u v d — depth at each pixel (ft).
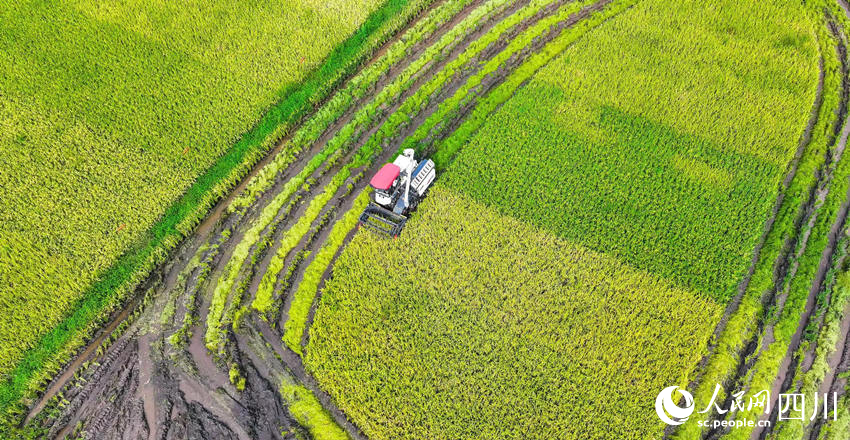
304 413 77.77
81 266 91.56
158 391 79.87
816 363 80.59
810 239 94.27
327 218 99.14
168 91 116.47
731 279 88.74
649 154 105.81
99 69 120.37
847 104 114.73
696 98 114.62
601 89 116.37
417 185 96.43
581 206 97.91
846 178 101.91
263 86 118.52
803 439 74.64
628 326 83.41
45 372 80.94
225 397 79.36
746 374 80.53
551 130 109.50
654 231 94.48
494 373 79.05
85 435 76.13
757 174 102.42
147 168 104.47
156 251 94.12
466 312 84.99
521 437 74.23
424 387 78.33
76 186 100.99
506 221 95.50
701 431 75.61
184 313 88.22
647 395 77.46
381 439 75.15
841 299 86.74
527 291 86.99
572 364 79.87
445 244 92.58
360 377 79.82
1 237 93.76
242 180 106.11
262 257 94.48
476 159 104.99
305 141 111.55
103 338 85.81
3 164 103.45
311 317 87.25
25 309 86.38
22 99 114.11
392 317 84.48
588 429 74.74
